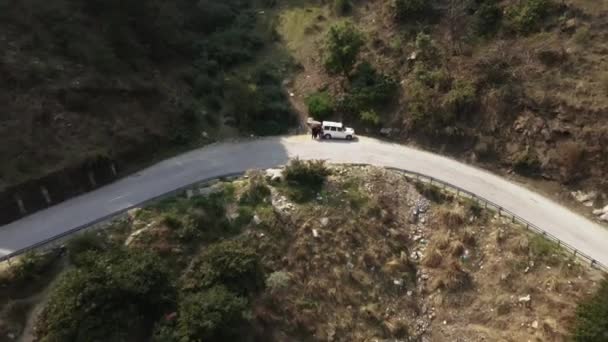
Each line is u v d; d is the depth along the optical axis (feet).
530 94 131.13
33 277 99.76
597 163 119.24
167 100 147.43
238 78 162.50
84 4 149.18
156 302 95.55
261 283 104.37
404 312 107.96
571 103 125.49
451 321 105.60
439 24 153.69
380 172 127.65
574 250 106.22
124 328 90.53
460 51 144.77
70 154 122.21
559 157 123.85
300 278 107.96
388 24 161.27
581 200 118.73
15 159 116.06
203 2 187.83
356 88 149.48
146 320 95.96
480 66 139.03
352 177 126.41
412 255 115.55
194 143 142.61
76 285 92.02
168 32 162.81
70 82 132.16
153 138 137.28
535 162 126.11
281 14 191.52
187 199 119.24
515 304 102.58
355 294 108.17
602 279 99.60
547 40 137.28
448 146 136.87
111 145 129.39
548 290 101.76
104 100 135.74
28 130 120.47
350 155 135.95
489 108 134.00
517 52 138.21
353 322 104.73
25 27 135.54
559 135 125.18
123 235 109.09
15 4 138.10
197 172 130.72
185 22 177.58
